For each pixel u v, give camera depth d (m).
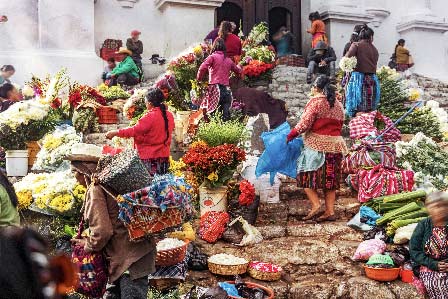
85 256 3.46
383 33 15.00
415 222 5.43
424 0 14.94
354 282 4.76
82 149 3.64
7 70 10.39
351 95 8.08
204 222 5.47
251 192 5.61
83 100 8.11
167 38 12.70
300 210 6.16
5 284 1.25
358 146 6.77
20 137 6.63
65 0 11.53
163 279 4.49
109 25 12.62
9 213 3.55
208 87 7.40
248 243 5.32
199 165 5.57
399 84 9.77
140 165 3.49
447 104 12.13
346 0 14.48
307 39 15.03
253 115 8.43
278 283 4.72
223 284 4.37
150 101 5.41
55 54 11.36
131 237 3.40
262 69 10.17
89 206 3.37
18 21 11.45
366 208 5.87
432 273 4.33
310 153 5.77
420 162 6.79
